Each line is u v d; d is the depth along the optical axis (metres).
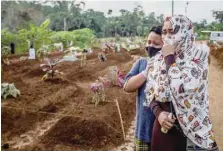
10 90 7.15
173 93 1.95
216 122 5.72
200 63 1.98
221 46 14.33
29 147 4.73
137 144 2.43
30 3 22.86
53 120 6.03
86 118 5.23
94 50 19.98
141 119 2.40
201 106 2.00
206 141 1.99
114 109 6.40
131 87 2.37
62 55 16.27
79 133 4.91
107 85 7.53
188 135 2.01
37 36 17.03
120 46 20.16
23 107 6.45
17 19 20.94
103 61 14.41
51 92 7.96
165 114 2.03
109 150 4.68
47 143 4.83
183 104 1.96
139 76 2.33
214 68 11.68
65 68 12.30
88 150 4.68
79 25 26.81
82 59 14.26
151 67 2.21
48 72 9.38
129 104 6.98
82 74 10.91
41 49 15.67
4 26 19.94
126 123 5.78
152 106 2.12
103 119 5.36
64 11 26.72
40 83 9.02
